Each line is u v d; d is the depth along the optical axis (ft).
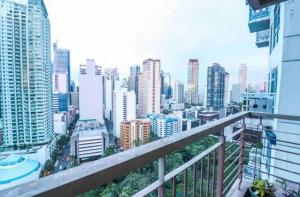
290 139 12.66
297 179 12.05
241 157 7.43
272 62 19.56
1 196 1.22
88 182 1.62
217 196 5.11
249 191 7.36
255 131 8.15
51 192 1.39
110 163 1.83
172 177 2.86
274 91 17.76
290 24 13.20
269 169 13.19
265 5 8.21
